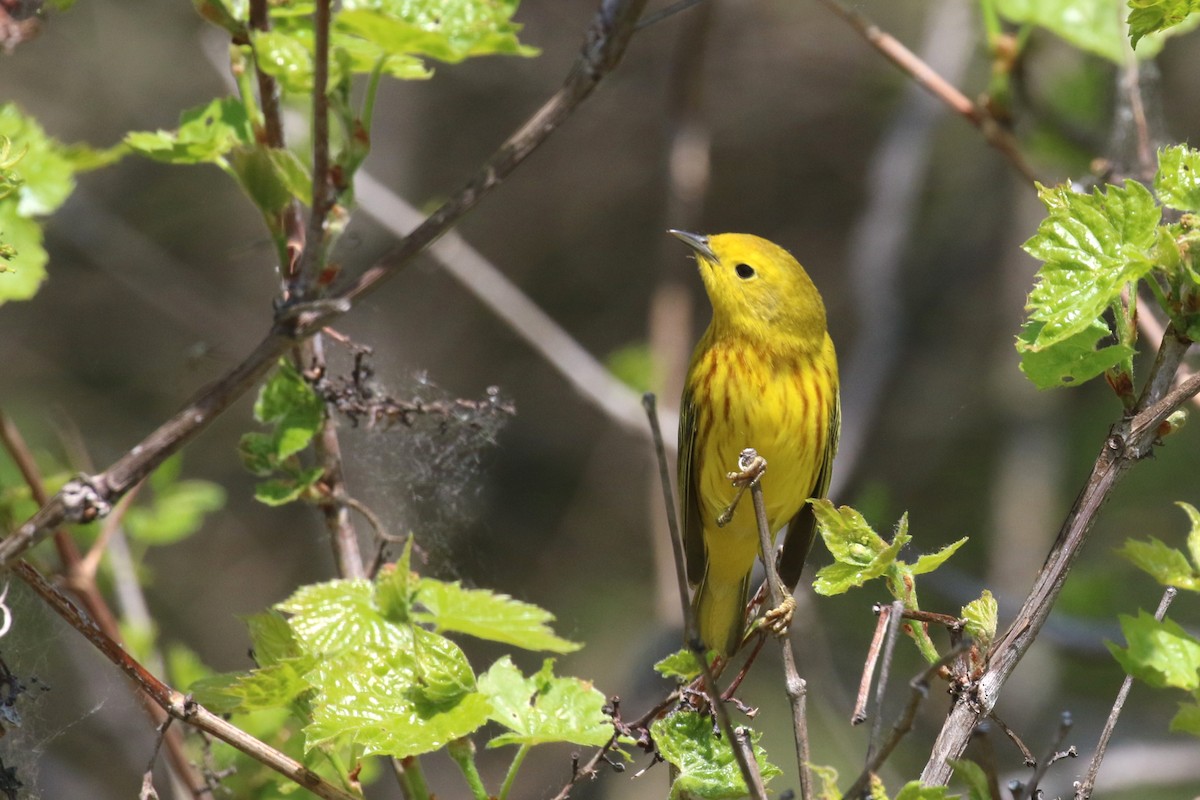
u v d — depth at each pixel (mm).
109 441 17516
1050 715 13430
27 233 6328
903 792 3918
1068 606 12359
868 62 19500
